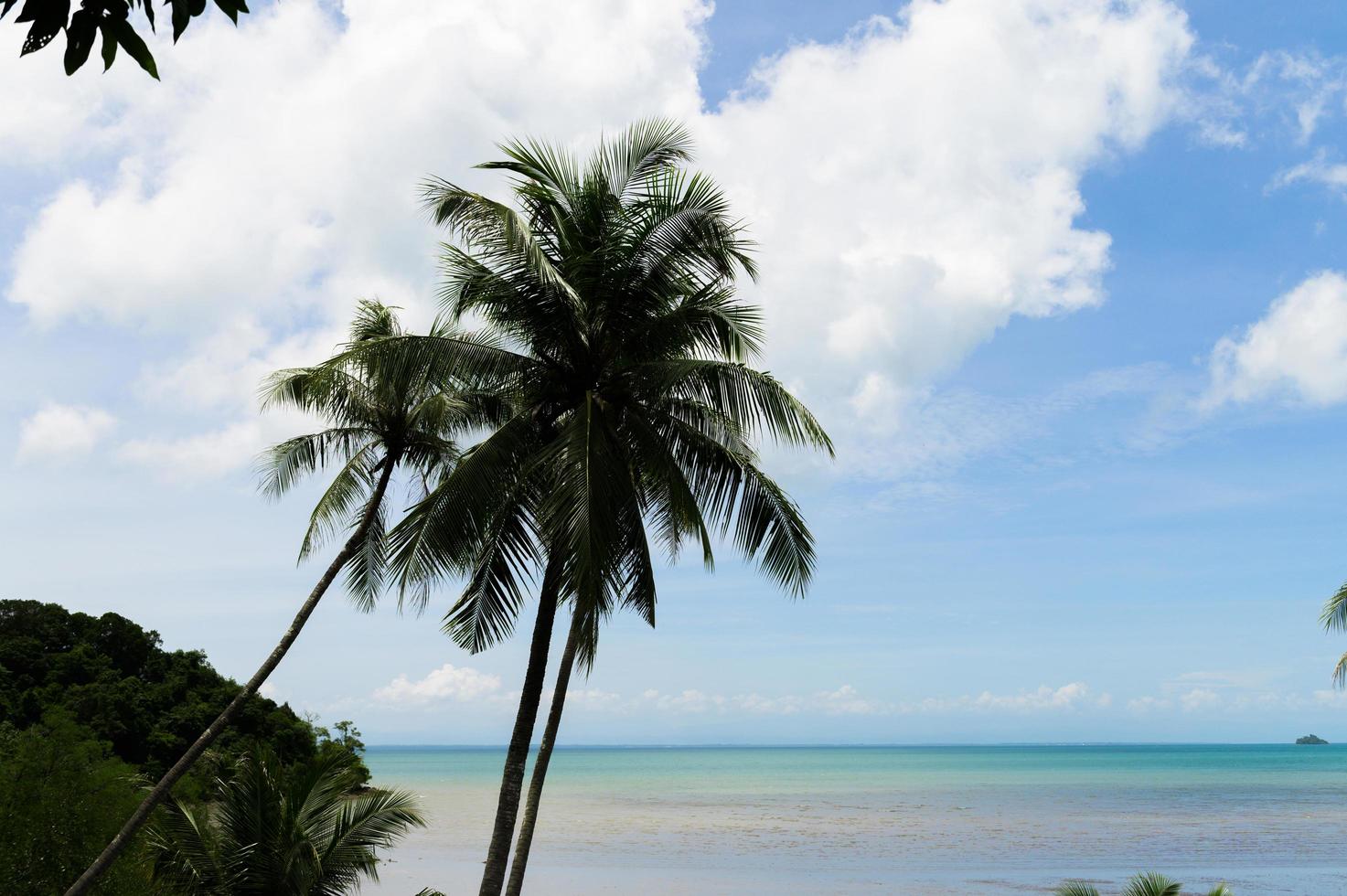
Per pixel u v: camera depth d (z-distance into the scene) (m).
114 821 15.38
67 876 14.52
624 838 48.75
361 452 20.03
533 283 13.91
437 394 17.08
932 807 69.88
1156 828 53.19
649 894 32.00
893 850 43.72
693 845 45.94
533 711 14.41
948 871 37.09
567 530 12.82
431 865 38.03
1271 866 38.25
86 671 44.44
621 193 15.08
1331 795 81.12
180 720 43.69
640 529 14.56
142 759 41.22
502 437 14.14
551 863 39.34
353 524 20.30
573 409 14.88
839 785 104.50
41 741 15.15
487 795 86.75
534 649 14.59
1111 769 148.00
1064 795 83.38
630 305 14.58
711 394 14.41
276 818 17.02
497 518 14.59
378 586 20.22
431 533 13.23
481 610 15.11
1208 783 104.19
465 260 14.24
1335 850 43.06
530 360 14.55
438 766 184.38
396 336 13.80
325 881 17.44
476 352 14.09
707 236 14.46
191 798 17.78
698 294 14.83
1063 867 38.16
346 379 18.36
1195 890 32.12
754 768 170.12
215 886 16.50
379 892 31.36
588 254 14.02
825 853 42.66
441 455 19.91
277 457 19.77
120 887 15.01
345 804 18.33
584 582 12.33
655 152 15.29
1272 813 63.47
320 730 53.84
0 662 41.78
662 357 14.68
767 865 38.84
